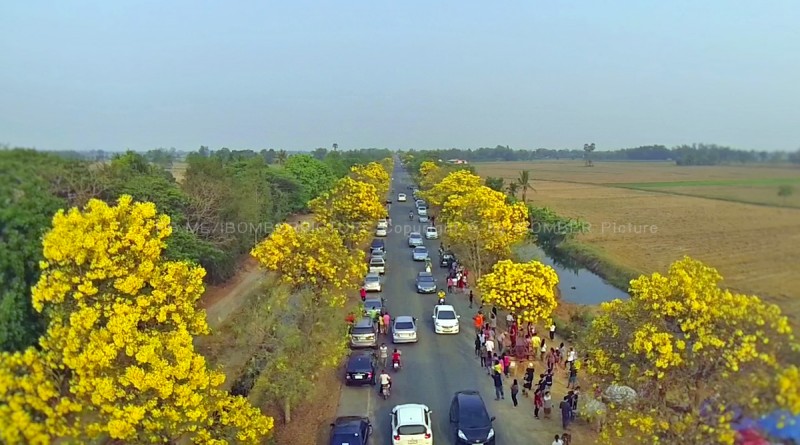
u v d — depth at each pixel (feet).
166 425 37.45
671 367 38.96
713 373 36.83
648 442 40.27
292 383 58.49
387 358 80.18
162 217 43.80
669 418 38.42
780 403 30.81
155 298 40.65
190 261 84.48
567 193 262.06
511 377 73.92
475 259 118.83
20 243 39.04
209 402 40.65
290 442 56.34
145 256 41.50
